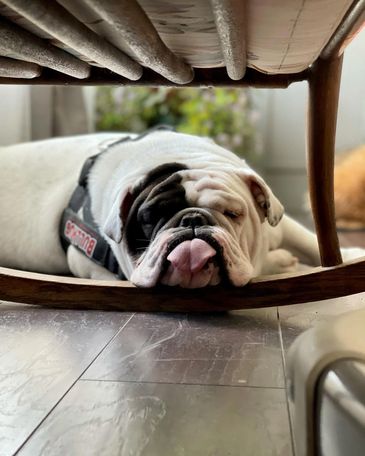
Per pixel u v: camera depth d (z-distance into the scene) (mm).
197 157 1199
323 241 1052
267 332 941
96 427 621
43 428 620
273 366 787
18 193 1470
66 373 771
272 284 1037
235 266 999
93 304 1082
